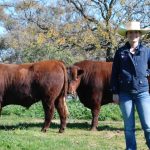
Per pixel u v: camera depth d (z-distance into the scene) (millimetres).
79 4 29062
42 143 9508
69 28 28219
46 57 28359
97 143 10078
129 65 7184
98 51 29000
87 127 13336
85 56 30219
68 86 12516
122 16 27750
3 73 11875
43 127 11984
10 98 11984
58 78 11883
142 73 7145
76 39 28234
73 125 13750
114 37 26969
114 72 7410
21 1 30047
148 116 7086
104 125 14000
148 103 7125
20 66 12047
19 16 31031
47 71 11852
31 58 28859
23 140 9625
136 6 28062
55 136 11055
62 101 12133
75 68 12594
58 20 29703
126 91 7219
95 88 12914
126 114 7199
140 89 7133
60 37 28266
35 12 30109
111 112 16641
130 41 7234
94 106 12938
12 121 14688
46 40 28625
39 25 29906
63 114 12055
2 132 11109
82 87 13062
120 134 11781
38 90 11906
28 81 11891
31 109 17359
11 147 8812
